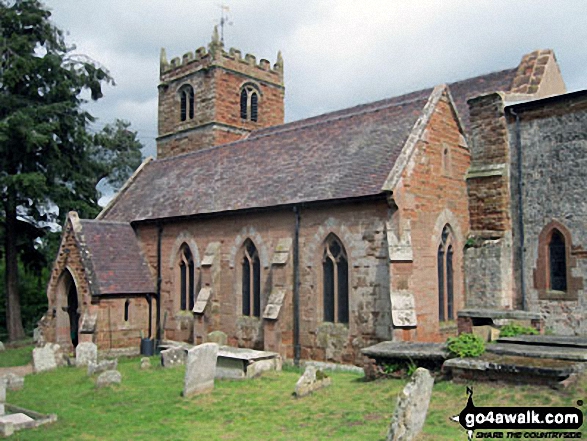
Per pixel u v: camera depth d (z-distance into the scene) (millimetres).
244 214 26250
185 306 29828
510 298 23438
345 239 22125
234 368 20516
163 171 37125
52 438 14422
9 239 39438
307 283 23375
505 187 23812
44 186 36281
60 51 40406
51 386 21672
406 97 34375
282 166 27578
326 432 13266
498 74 30328
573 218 21938
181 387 19516
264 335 23750
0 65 37406
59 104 38125
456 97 30969
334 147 26188
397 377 17266
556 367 13633
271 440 13117
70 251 30219
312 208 23281
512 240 23688
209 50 44625
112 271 29797
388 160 22344
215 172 31719
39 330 31891
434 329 21875
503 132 24156
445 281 23125
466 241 24234
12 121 35000
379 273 20984
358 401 15578
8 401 19250
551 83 28234
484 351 16062
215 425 14836
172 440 13703
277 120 48875
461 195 24312
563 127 22453
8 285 39344
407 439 11328
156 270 31156
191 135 46031
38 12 39281
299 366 23094
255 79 47031
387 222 20875
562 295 22078
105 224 32125
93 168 43438
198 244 28828
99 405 17938
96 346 27078
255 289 25969
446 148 23578
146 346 29078
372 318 21078
